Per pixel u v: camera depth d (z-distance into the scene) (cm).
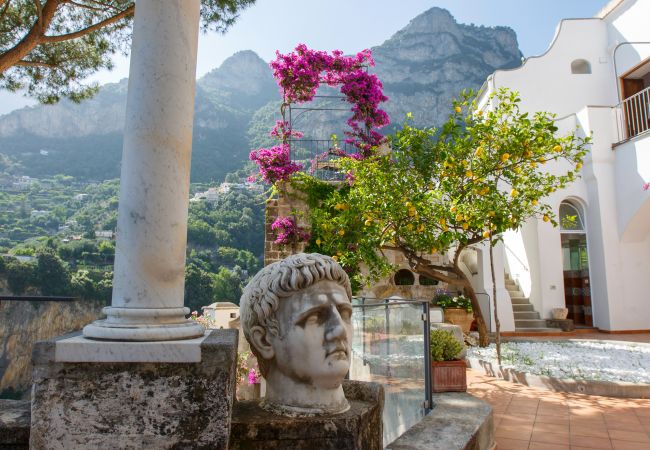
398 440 295
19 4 805
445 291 1190
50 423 188
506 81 1402
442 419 347
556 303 1230
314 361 238
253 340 255
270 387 253
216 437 195
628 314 1173
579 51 1418
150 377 194
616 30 1380
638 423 459
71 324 3356
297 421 223
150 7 236
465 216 667
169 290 226
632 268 1190
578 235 1291
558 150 677
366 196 747
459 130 720
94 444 189
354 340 639
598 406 524
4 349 2953
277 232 1130
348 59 1185
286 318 245
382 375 512
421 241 734
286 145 1186
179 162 234
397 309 468
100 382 192
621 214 1187
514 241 1393
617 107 1226
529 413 499
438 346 502
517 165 695
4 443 208
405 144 738
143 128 227
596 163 1216
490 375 719
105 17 831
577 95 1399
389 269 836
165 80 231
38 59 849
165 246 225
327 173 1248
